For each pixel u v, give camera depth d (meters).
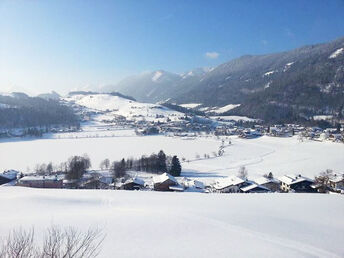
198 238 14.92
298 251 13.57
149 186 58.53
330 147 115.12
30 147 126.19
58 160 96.38
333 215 20.42
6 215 19.55
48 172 73.56
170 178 55.66
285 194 28.30
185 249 13.33
